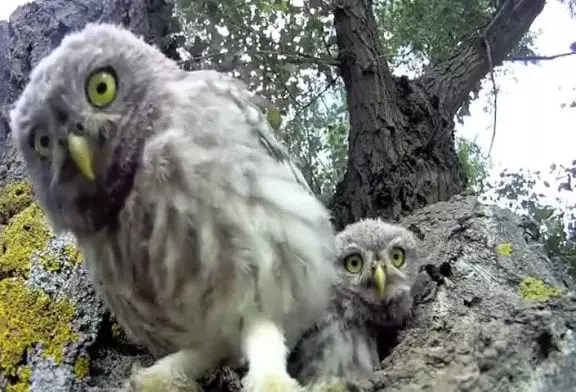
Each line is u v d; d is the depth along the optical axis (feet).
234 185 0.76
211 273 0.76
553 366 0.80
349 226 1.26
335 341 1.12
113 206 0.80
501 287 0.99
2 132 1.34
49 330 0.99
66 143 0.79
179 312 0.80
